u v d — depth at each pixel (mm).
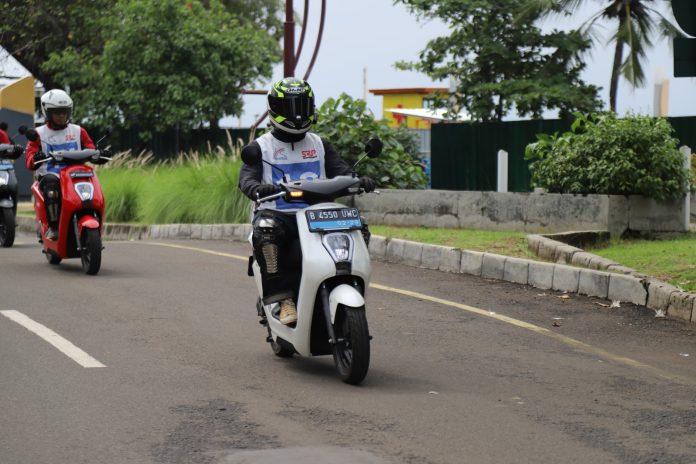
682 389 8086
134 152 37312
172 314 10922
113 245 18109
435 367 8727
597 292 12328
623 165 16484
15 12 39625
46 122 14844
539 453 6289
